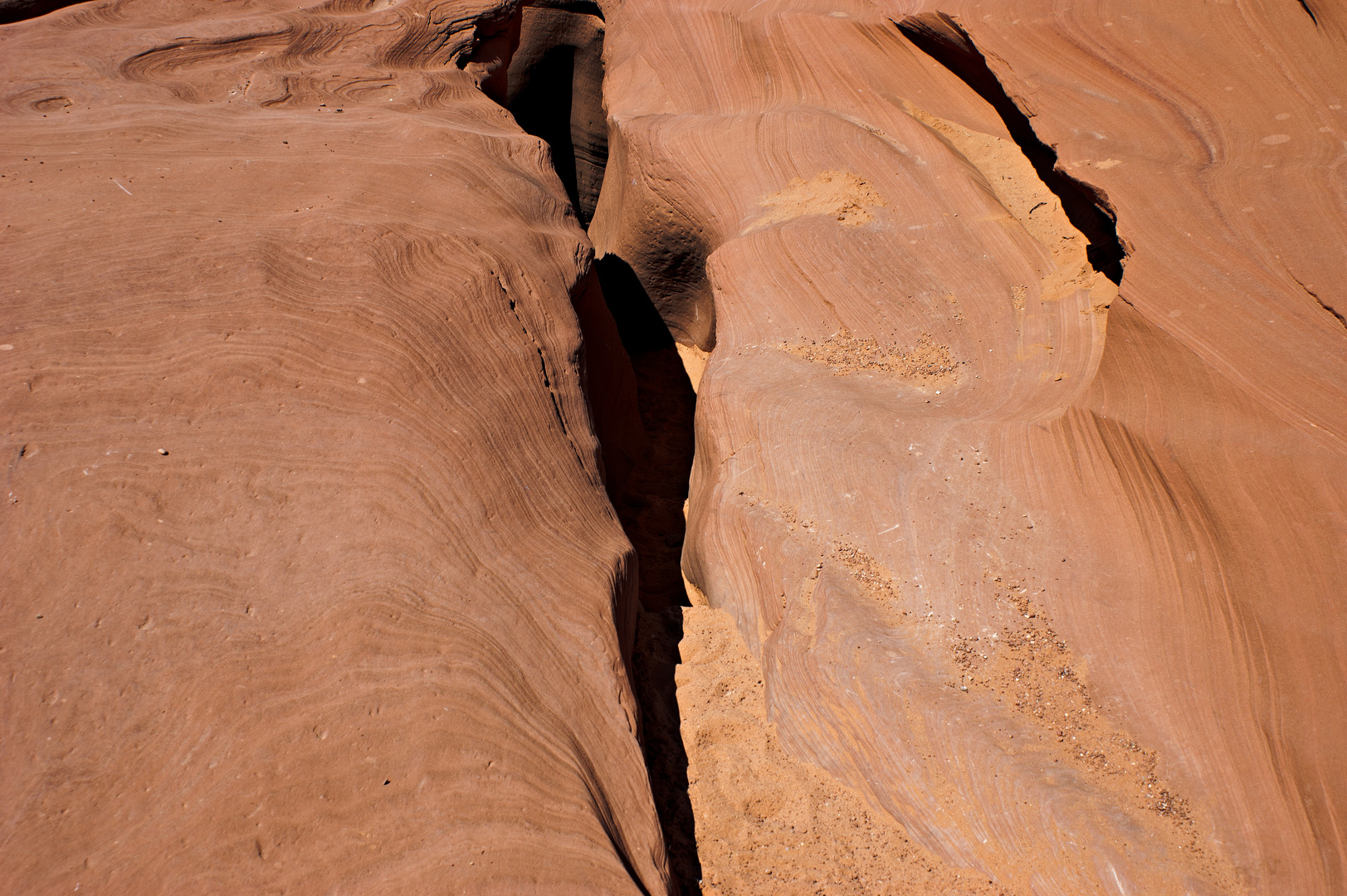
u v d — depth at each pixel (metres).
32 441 3.19
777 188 6.96
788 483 4.82
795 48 7.75
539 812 2.78
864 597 4.18
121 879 2.27
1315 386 3.83
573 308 5.25
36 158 5.04
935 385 5.34
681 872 3.35
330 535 3.27
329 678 2.86
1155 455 4.04
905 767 3.53
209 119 6.02
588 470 4.53
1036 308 5.52
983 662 3.81
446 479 3.63
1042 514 4.25
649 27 8.85
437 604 3.21
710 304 8.13
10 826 2.30
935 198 6.43
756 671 4.27
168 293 3.91
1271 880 2.95
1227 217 4.69
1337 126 4.89
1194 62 5.68
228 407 3.54
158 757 2.52
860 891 3.24
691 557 5.34
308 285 4.18
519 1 8.57
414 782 2.70
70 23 7.42
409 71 7.55
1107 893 3.02
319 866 2.43
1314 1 5.37
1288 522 3.54
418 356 4.05
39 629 2.73
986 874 3.21
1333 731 3.12
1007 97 6.84
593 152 11.45
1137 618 3.73
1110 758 3.39
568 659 3.37
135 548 3.01
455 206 5.32
